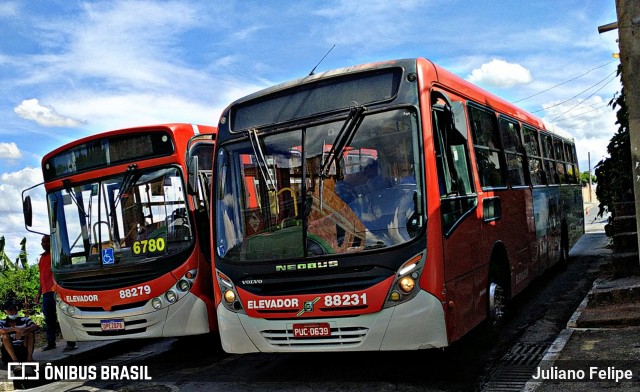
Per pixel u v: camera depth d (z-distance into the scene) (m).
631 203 10.66
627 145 11.09
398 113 6.34
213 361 8.63
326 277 6.19
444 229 6.21
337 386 6.63
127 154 8.87
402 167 6.21
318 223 6.38
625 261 9.77
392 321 5.95
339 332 6.11
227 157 7.14
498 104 9.33
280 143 6.81
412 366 7.17
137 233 8.63
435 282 5.97
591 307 8.34
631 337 6.81
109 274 8.61
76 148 9.22
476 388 6.21
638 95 4.69
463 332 6.44
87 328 8.73
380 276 6.02
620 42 4.77
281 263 6.41
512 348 7.60
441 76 7.02
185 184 8.51
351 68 6.77
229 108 7.31
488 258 7.52
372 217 6.19
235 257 6.77
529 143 10.94
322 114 6.69
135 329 8.44
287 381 7.03
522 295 11.02
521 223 9.43
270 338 6.45
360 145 6.40
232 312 6.68
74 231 9.05
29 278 14.82
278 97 7.04
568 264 14.47
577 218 15.45
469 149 7.50
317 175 6.50
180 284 8.31
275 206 6.66
